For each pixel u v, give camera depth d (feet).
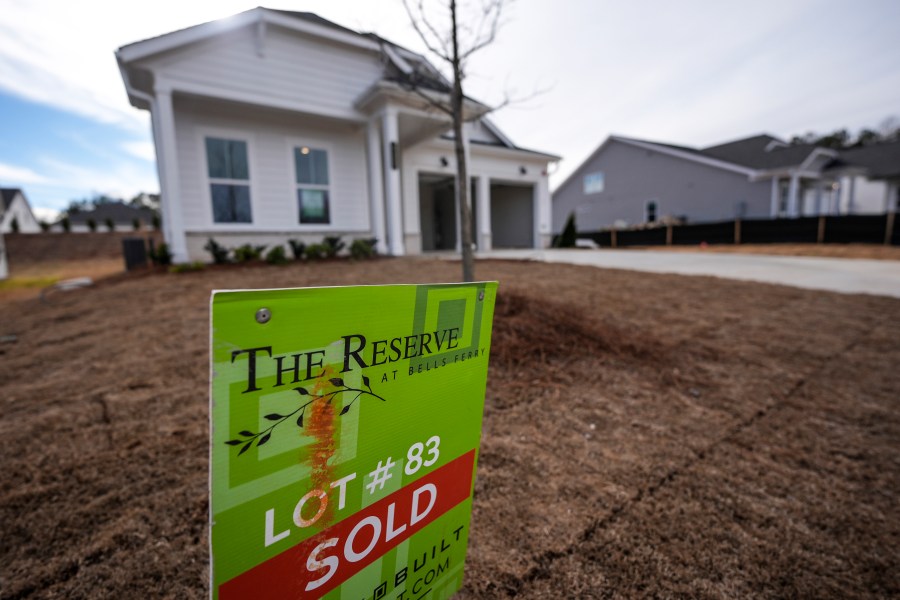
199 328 13.20
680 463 6.53
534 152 43.47
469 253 12.46
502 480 6.02
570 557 4.67
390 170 28.22
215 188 26.96
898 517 5.41
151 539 4.95
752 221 51.19
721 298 17.20
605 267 25.07
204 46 23.21
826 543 4.95
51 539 4.94
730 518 5.34
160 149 25.84
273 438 2.03
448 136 40.06
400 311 2.51
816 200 73.72
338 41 26.91
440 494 3.15
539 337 11.16
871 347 11.80
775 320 14.29
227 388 1.81
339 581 2.54
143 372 10.05
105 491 5.81
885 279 22.26
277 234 29.09
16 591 4.24
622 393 8.96
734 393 9.10
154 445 6.96
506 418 7.81
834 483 6.11
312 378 2.14
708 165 68.18
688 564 4.61
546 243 46.52
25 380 9.76
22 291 30.99
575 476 6.15
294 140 29.25
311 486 2.26
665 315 14.55
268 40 25.26
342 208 31.76
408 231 35.86
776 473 6.33
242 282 18.95
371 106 28.17
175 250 23.72
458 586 3.58
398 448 2.71
